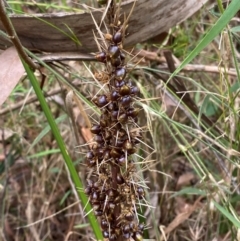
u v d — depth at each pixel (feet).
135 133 0.47
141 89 0.77
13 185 1.20
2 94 0.57
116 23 0.45
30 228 1.07
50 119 0.56
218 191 0.82
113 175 0.49
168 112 0.98
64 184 1.10
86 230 1.03
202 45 0.53
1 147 1.18
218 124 0.98
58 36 0.66
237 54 0.85
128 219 0.50
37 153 1.06
